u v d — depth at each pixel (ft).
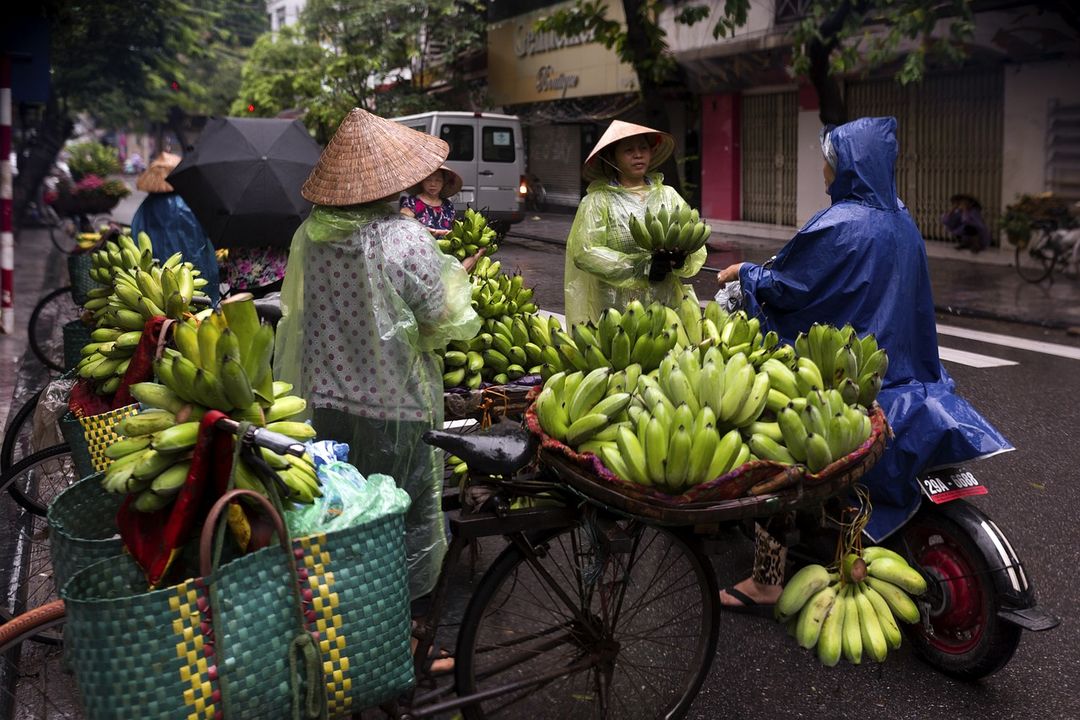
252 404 9.25
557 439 10.39
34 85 39.37
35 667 12.73
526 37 86.63
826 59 47.11
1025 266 48.70
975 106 53.21
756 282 13.44
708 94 70.44
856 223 12.85
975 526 12.09
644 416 9.94
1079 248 43.57
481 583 10.36
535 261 46.52
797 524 11.33
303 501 9.17
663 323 11.47
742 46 62.64
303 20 99.40
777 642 13.66
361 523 8.99
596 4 54.19
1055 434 22.81
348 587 8.66
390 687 8.95
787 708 12.09
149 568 8.84
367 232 11.64
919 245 13.32
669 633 11.27
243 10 155.22
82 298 26.99
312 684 8.43
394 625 8.96
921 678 12.74
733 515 9.59
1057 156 48.98
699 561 11.07
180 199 25.67
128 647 7.77
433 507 12.50
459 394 14.48
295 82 103.45
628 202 15.96
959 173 54.54
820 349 11.66
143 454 9.06
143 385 9.43
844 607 10.90
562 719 10.98
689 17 52.13
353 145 11.74
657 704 11.25
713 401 10.48
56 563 9.45
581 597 10.82
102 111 113.19
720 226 66.28
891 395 12.60
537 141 88.74
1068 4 45.01
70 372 16.61
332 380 11.97
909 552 12.57
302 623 8.41
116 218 90.17
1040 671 12.88
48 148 81.15
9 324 35.76
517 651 10.62
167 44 87.04
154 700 7.83
